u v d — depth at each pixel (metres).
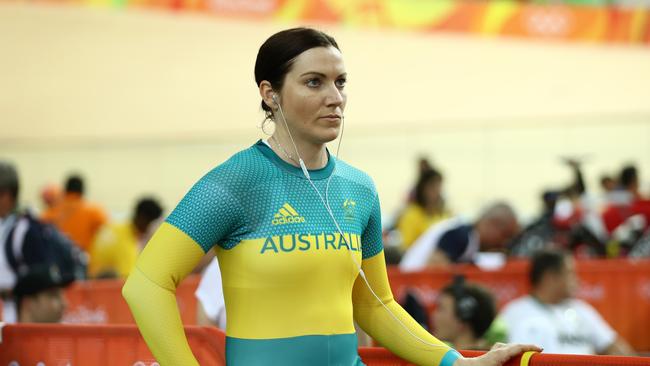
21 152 21.09
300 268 3.33
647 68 29.34
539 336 8.02
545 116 25.16
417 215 11.70
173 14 27.88
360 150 23.44
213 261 5.39
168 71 25.00
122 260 11.18
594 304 11.30
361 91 26.03
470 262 10.26
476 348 6.40
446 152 23.78
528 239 12.09
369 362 4.17
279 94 3.44
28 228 7.71
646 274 11.30
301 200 3.40
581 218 12.77
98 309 8.95
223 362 4.42
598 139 24.48
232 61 25.70
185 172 21.91
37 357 4.84
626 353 8.32
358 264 3.49
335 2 28.48
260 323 3.33
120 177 21.59
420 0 29.67
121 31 26.61
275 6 27.91
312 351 3.33
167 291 3.30
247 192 3.36
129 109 22.88
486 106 25.64
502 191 22.98
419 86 26.55
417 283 9.94
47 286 6.48
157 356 3.28
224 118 22.88
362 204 3.58
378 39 29.06
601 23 31.02
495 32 30.36
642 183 22.83
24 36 25.34
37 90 23.25
